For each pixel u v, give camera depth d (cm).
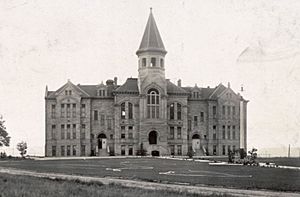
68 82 10719
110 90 11081
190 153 9312
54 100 10731
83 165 6012
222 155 11069
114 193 2702
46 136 10619
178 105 11006
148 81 10712
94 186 3108
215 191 3014
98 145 10806
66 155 10556
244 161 6425
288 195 2847
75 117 10650
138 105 10744
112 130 10825
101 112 10850
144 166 5800
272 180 3716
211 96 11319
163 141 10644
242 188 3197
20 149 9612
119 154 10631
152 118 10669
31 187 2916
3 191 2700
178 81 11594
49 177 3938
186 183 3525
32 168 5306
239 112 11350
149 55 10781
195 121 11238
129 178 3969
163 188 3144
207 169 5162
